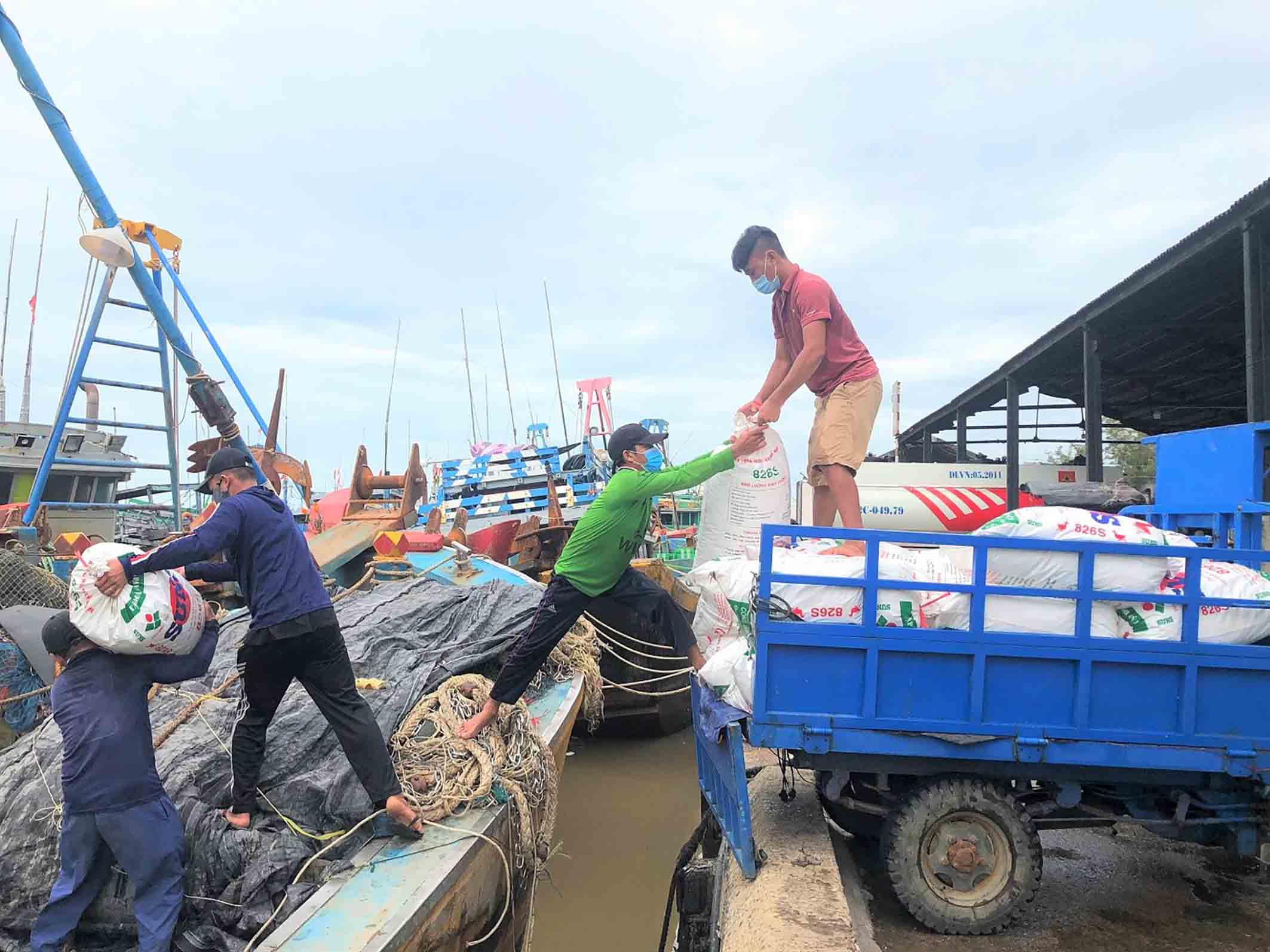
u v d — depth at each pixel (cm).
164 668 326
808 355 434
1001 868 366
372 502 917
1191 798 381
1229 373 1525
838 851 453
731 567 418
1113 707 361
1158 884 424
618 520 405
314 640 339
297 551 349
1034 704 362
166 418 810
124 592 309
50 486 1105
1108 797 393
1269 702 359
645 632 888
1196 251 846
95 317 701
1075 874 437
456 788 374
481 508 1141
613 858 675
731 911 360
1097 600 361
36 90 600
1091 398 1155
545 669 573
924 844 367
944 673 364
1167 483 553
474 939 355
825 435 456
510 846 390
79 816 305
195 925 318
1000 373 1534
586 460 1175
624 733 975
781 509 474
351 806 353
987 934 365
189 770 357
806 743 365
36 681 501
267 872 323
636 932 556
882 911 391
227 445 686
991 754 361
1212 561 391
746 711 389
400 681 445
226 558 370
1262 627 364
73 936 315
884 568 373
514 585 624
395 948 282
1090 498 916
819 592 367
